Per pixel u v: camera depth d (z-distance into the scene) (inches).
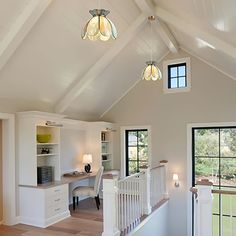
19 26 139.7
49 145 226.7
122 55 226.2
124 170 288.4
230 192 116.6
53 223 194.9
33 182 195.2
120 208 166.2
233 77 241.9
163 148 269.4
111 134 296.4
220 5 108.5
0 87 175.3
